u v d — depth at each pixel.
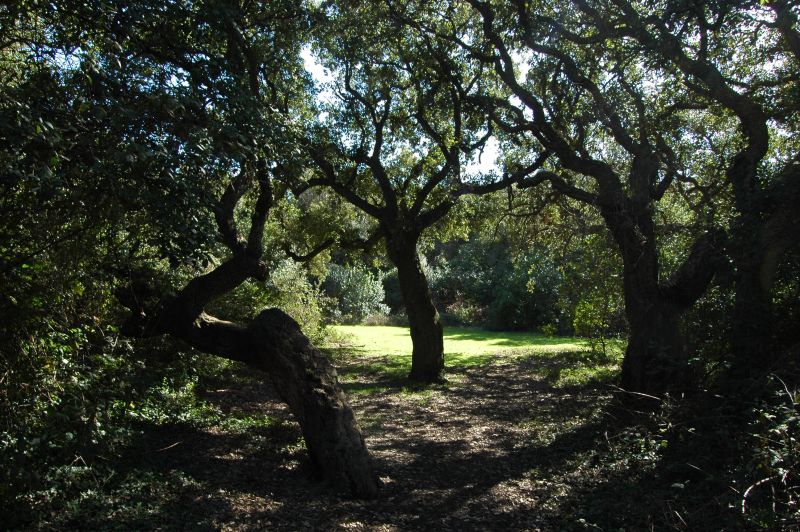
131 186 5.33
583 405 11.82
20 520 4.91
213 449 8.20
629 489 6.28
